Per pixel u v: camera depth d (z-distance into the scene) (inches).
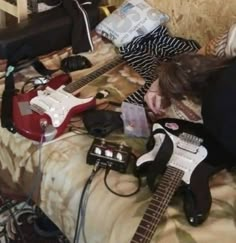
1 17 82.7
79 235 47.2
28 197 56.2
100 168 48.6
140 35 75.4
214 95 46.4
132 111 55.9
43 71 66.2
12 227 61.8
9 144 54.7
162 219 42.6
